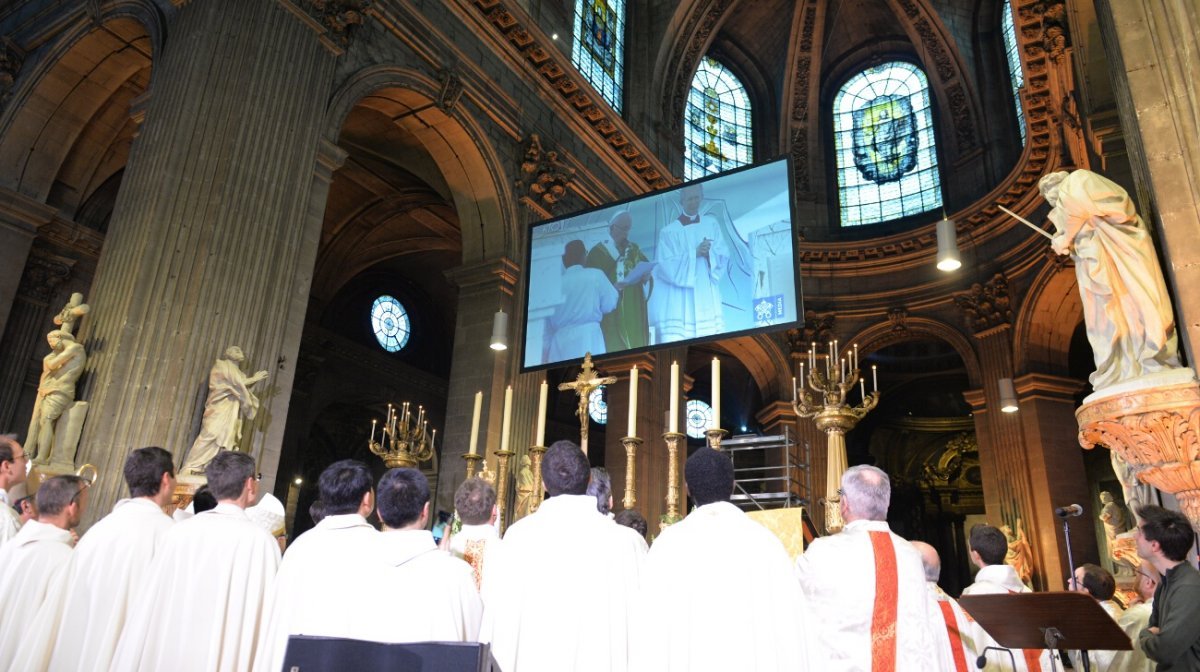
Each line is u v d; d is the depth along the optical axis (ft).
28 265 41.32
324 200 33.73
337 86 35.50
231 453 11.78
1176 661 11.38
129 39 38.45
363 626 9.43
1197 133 19.39
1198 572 11.78
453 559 9.93
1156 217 20.65
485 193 45.21
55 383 25.36
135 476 11.94
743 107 79.15
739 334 34.30
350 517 10.42
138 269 26.94
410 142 48.08
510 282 44.14
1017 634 11.84
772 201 35.91
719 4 69.21
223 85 30.55
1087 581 17.12
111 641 10.74
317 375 65.00
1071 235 19.89
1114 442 18.54
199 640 10.43
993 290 62.39
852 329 69.77
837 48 80.33
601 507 12.43
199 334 27.53
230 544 11.00
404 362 73.10
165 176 28.22
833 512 21.17
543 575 9.86
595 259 39.11
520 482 25.82
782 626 8.95
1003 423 59.77
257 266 29.91
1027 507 56.80
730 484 10.00
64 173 42.39
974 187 68.08
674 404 21.68
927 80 75.00
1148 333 18.28
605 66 59.62
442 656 7.08
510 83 46.98
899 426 87.20
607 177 54.44
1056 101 48.03
